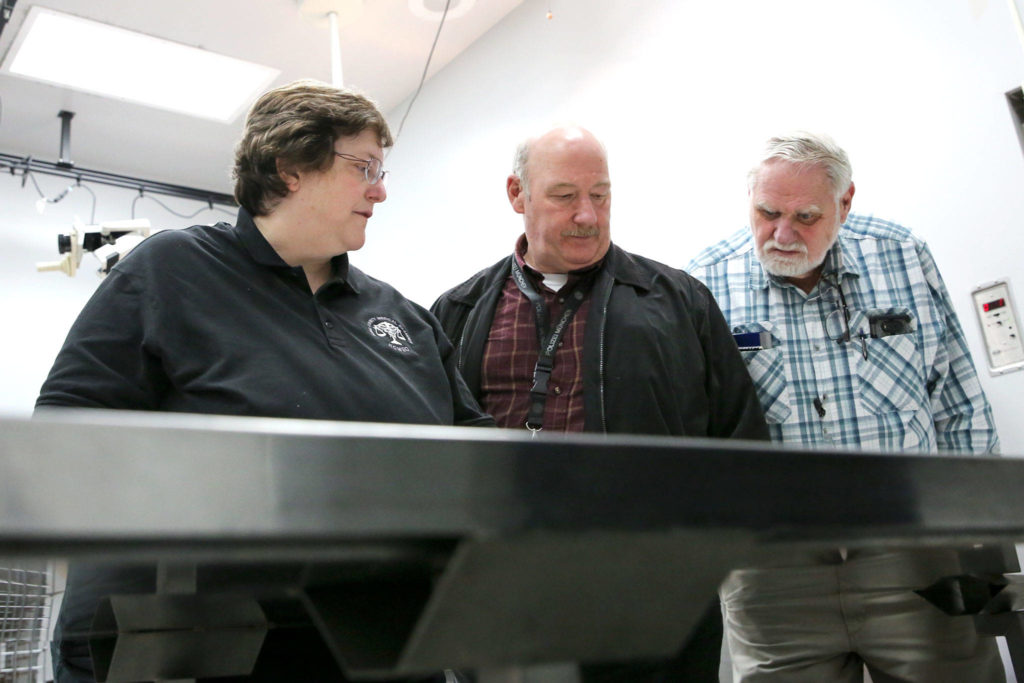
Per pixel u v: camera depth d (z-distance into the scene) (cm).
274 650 67
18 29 398
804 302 193
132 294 112
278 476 33
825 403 186
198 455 32
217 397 108
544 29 391
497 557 37
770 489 43
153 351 110
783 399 188
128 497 31
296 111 125
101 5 390
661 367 167
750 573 57
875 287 190
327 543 34
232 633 67
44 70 430
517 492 37
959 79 239
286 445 34
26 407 471
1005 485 55
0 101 454
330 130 125
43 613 79
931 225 241
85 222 514
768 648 100
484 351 184
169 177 546
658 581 42
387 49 437
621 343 169
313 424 34
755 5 299
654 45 336
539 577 39
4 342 475
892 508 48
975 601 94
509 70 408
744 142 296
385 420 117
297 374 113
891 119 254
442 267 431
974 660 99
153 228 539
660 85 331
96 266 509
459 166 430
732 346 181
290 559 37
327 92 129
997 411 222
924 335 187
